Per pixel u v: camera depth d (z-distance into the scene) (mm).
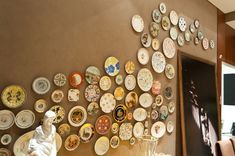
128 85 2301
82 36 1966
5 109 1545
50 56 1768
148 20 2555
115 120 2182
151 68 2555
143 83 2443
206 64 3443
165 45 2736
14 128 1575
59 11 1830
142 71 2443
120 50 2254
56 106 1781
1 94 1530
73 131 1889
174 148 2820
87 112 1978
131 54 2355
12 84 1579
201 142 3094
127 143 2281
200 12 3428
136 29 2402
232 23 4199
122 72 2262
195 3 3324
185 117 2902
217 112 3520
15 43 1602
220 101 3861
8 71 1566
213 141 3334
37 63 1698
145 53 2492
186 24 3107
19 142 1574
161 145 2641
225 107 5594
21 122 1601
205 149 3141
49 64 1759
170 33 2818
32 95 1669
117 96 2199
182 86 2910
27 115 1630
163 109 2674
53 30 1791
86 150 1969
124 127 2254
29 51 1663
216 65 3768
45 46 1743
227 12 4090
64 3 1862
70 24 1891
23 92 1617
